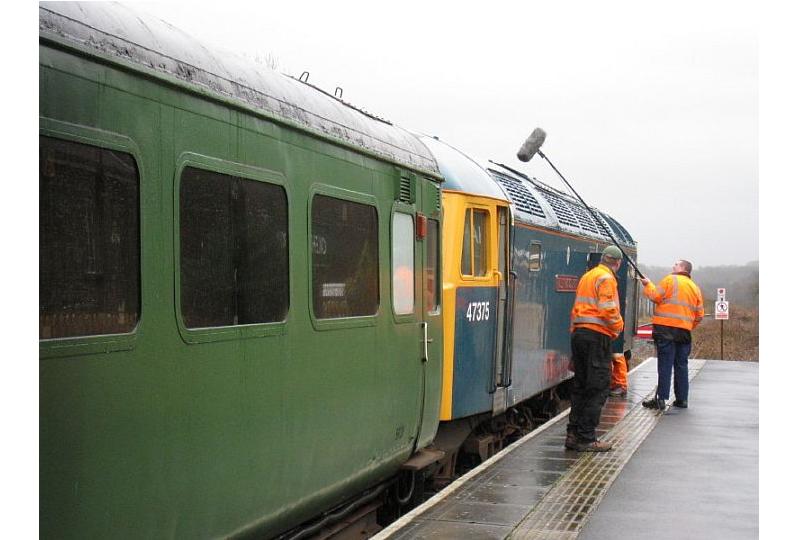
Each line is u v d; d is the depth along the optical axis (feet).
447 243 30.58
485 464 29.55
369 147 22.53
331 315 20.36
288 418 18.22
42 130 11.76
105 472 12.70
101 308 12.80
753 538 21.31
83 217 12.51
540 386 40.83
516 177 42.42
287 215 18.29
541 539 21.12
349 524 23.44
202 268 15.29
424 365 26.37
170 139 14.47
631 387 51.78
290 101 18.81
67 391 12.02
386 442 23.71
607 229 56.70
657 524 22.48
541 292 40.52
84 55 12.57
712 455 31.19
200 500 15.10
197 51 15.81
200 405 15.07
